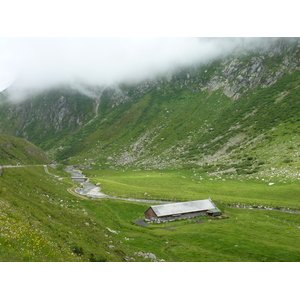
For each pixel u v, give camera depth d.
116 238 73.44
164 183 199.38
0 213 42.84
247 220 106.44
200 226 97.19
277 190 152.88
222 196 149.62
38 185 117.25
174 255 65.25
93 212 109.00
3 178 79.00
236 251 70.19
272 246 73.62
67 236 48.72
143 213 117.44
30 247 35.94
